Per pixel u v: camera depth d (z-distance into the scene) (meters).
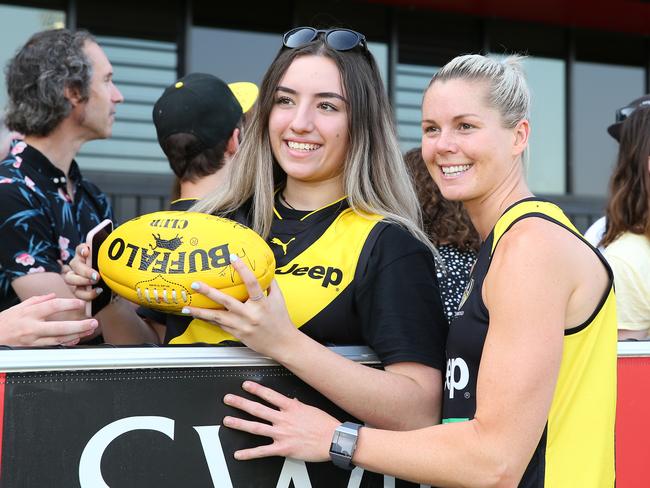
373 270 1.67
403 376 1.59
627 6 7.56
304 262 1.73
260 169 1.88
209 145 2.24
